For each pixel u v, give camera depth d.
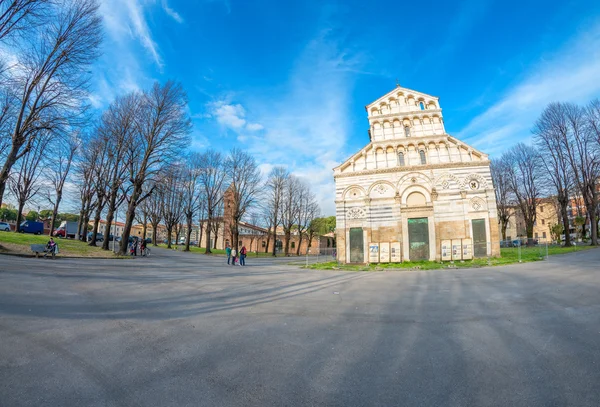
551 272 16.19
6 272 13.90
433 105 32.81
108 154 38.31
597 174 39.31
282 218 66.75
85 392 4.05
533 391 4.11
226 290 12.95
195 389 4.21
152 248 58.91
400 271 22.50
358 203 30.88
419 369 4.88
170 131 34.22
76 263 21.23
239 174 56.44
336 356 5.46
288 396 4.07
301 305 9.86
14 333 6.18
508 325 7.09
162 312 8.58
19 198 45.47
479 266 22.72
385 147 31.84
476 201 28.38
